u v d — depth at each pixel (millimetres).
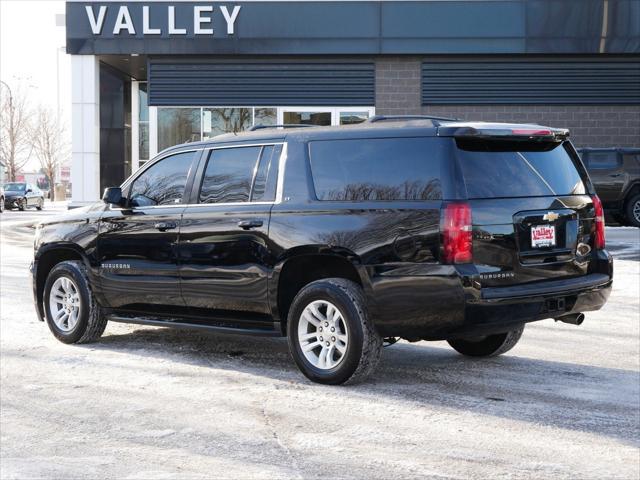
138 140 28375
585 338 8477
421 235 5980
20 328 9086
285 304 6832
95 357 7586
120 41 24156
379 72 24156
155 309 7660
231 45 24016
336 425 5445
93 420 5598
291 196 6695
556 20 23531
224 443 5090
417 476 4508
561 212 6434
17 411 5832
